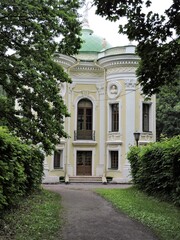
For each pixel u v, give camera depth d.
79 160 32.56
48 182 29.33
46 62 15.73
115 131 31.64
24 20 14.67
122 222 9.37
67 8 15.77
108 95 31.94
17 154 10.37
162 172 13.68
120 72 31.16
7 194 8.93
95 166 32.28
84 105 33.22
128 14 7.89
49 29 15.16
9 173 8.50
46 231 7.83
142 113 31.41
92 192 18.80
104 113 32.31
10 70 15.41
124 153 30.67
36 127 16.64
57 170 30.70
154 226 8.79
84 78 33.00
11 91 16.17
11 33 15.15
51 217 9.55
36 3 14.66
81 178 30.91
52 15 14.80
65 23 15.48
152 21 7.93
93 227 8.63
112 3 7.66
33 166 13.70
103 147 32.16
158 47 8.31
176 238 7.57
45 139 16.69
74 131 32.44
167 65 8.61
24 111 16.83
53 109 16.61
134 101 30.88
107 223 9.20
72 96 32.78
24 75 15.47
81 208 12.02
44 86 15.79
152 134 31.72
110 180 30.78
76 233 7.92
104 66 32.16
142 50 8.41
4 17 14.53
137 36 8.21
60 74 16.08
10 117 16.67
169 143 13.59
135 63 30.91
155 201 13.59
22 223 8.28
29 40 15.38
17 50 15.61
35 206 11.15
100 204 13.20
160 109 40.03
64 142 31.44
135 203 13.00
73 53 16.19
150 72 8.80
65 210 11.44
